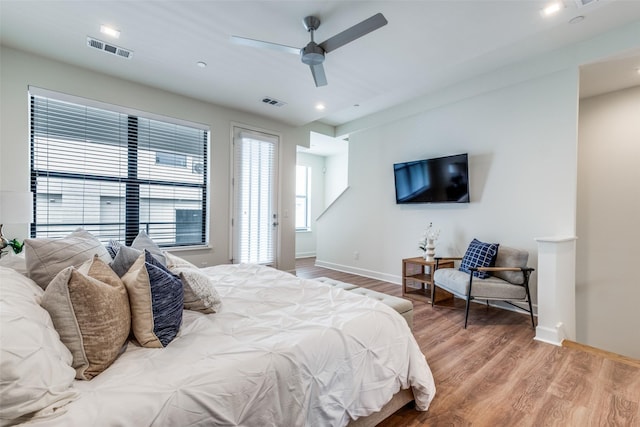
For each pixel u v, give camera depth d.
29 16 2.29
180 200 3.93
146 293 1.29
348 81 3.38
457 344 2.61
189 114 3.93
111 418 0.84
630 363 2.28
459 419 1.66
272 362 1.16
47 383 0.85
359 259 5.48
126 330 1.20
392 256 4.92
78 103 3.12
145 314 1.27
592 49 2.97
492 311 3.49
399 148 4.84
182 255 3.91
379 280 5.04
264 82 3.44
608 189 3.56
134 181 3.55
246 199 4.51
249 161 4.54
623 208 3.47
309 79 3.34
